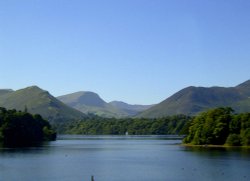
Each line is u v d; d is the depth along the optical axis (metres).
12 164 159.25
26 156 195.38
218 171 134.38
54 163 164.50
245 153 198.38
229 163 155.62
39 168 147.00
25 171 138.38
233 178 120.50
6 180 119.31
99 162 169.88
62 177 124.94
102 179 121.06
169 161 169.75
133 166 153.88
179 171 136.75
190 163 159.12
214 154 195.25
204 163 157.50
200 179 119.44
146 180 118.56
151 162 167.88
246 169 138.12
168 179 120.19
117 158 189.62
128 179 120.81
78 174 131.75
